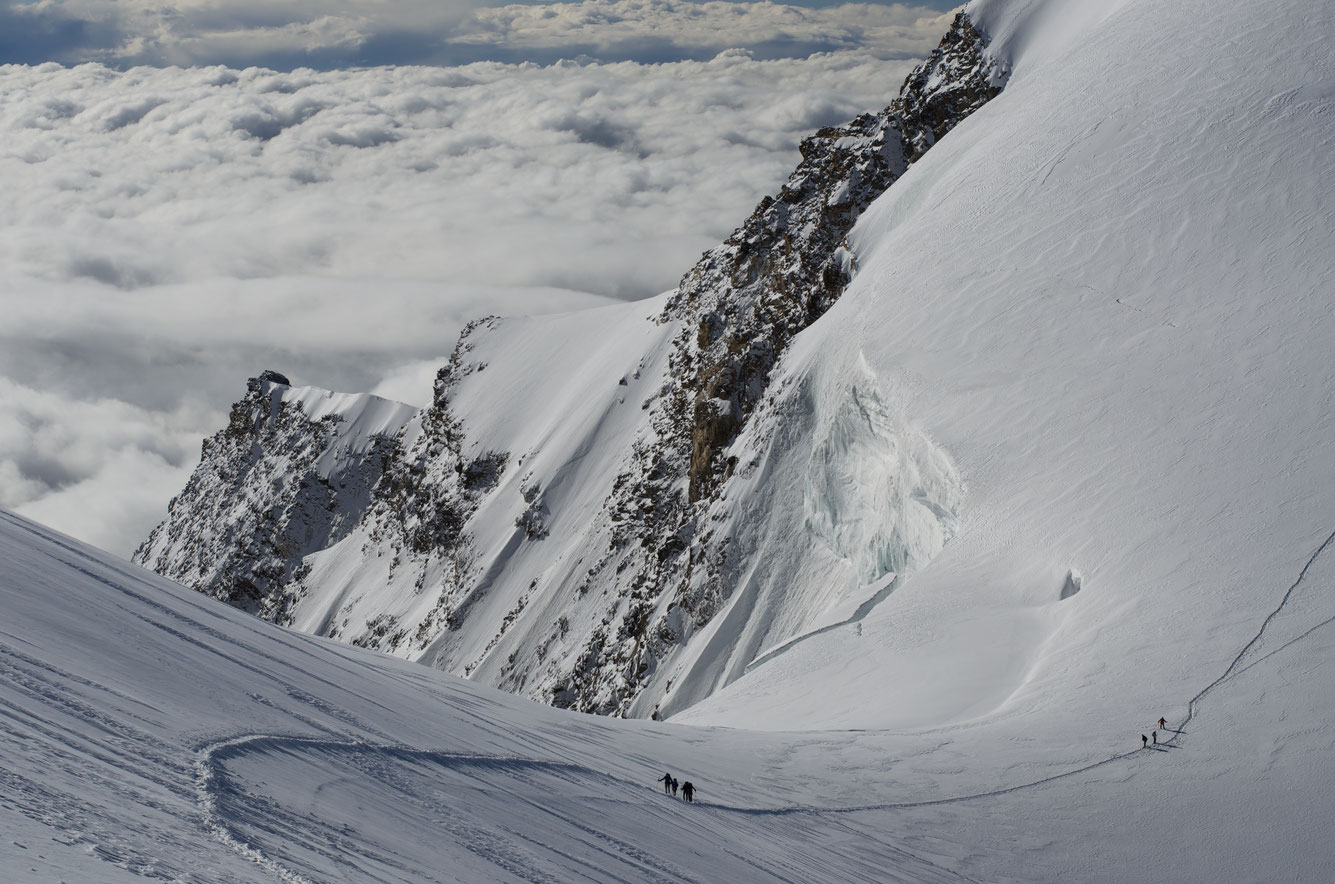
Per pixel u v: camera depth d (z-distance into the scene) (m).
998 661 64.19
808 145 192.38
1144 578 64.62
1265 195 92.81
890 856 39.97
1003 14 166.25
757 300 180.62
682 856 31.38
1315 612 57.25
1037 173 109.94
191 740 24.08
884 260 119.12
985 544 75.44
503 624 191.88
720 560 125.75
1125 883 40.53
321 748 28.38
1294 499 65.81
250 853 17.69
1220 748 49.50
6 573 33.41
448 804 27.72
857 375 98.75
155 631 34.56
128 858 15.02
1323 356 75.94
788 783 47.91
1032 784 48.34
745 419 153.88
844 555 110.19
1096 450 76.94
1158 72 113.31
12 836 14.16
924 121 161.00
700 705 78.50
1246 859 42.12
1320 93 100.38
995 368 89.31
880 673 67.88
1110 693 55.75
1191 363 80.50
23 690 22.62
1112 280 92.81
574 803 33.50
